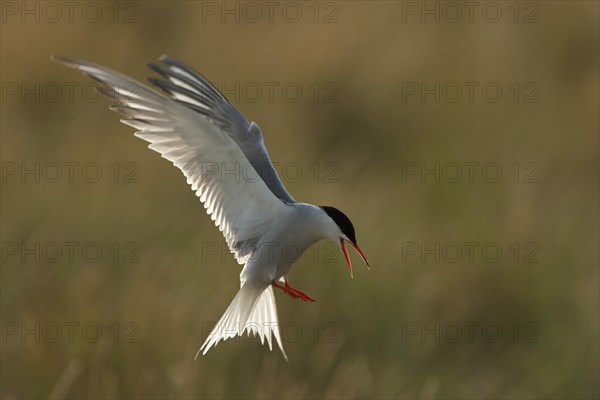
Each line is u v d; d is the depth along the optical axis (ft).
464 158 46.39
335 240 22.95
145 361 31.01
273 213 22.63
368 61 53.62
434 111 51.67
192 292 33.53
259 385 30.71
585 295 36.88
